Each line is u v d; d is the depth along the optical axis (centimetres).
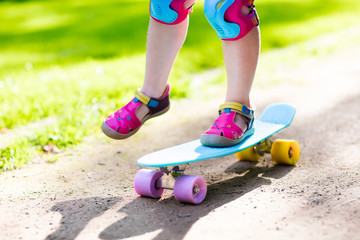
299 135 349
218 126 238
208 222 200
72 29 1062
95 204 235
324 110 413
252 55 238
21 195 252
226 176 273
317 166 274
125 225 205
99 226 206
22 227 209
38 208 233
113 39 918
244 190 240
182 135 372
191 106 469
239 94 243
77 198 246
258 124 285
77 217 219
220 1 224
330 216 193
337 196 217
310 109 421
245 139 250
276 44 857
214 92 530
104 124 248
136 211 222
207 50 754
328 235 176
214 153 225
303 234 179
